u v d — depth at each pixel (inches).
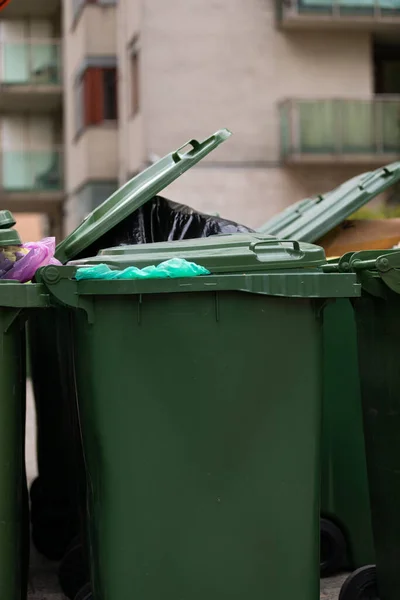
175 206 242.2
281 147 1060.5
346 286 187.8
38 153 1312.7
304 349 189.0
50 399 287.4
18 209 1402.6
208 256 188.7
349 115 1063.0
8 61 1347.2
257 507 187.3
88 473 195.2
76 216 1213.7
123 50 1091.9
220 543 186.5
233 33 1043.3
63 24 1328.7
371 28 1069.8
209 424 185.9
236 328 186.2
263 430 187.3
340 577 253.3
